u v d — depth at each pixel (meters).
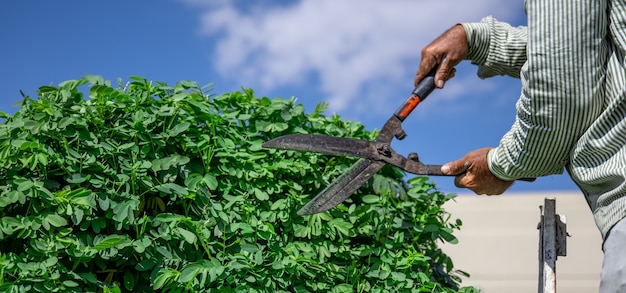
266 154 3.40
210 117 3.29
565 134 2.40
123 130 3.10
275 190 3.34
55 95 3.15
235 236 3.22
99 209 3.05
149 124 3.19
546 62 2.30
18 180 2.87
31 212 2.92
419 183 3.65
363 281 3.32
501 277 6.06
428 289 3.34
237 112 3.38
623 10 2.26
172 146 3.22
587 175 2.40
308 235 3.27
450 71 3.06
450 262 3.74
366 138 3.70
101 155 3.08
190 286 2.98
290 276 3.15
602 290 2.35
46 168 3.03
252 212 3.27
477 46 3.02
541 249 2.96
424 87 3.03
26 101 3.13
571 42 2.28
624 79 2.26
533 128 2.42
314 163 3.45
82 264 3.00
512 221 6.85
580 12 2.27
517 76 3.08
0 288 2.73
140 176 3.06
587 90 2.30
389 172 3.66
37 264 2.80
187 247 3.10
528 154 2.51
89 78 3.23
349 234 3.33
